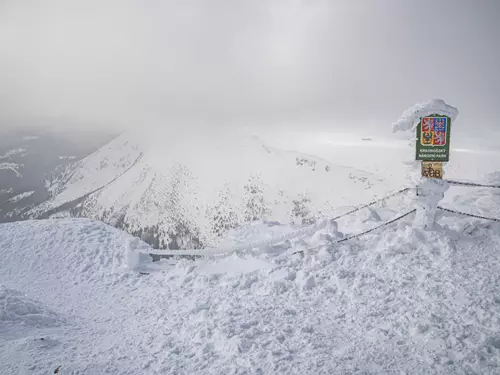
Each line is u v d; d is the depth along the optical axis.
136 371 5.72
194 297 8.73
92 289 10.11
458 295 6.71
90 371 5.68
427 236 8.71
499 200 10.44
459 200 10.98
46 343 6.63
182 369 5.66
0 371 5.68
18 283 10.55
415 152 8.98
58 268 11.41
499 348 5.33
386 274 7.86
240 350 5.85
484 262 7.78
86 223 14.09
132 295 9.55
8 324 7.26
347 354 5.53
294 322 6.66
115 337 7.18
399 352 5.46
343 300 7.30
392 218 10.24
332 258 8.95
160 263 11.77
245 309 7.34
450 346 5.43
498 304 6.32
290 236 10.49
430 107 8.70
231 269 9.72
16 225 14.02
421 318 6.18
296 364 5.37
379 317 6.52
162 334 7.08
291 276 8.66
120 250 12.11
